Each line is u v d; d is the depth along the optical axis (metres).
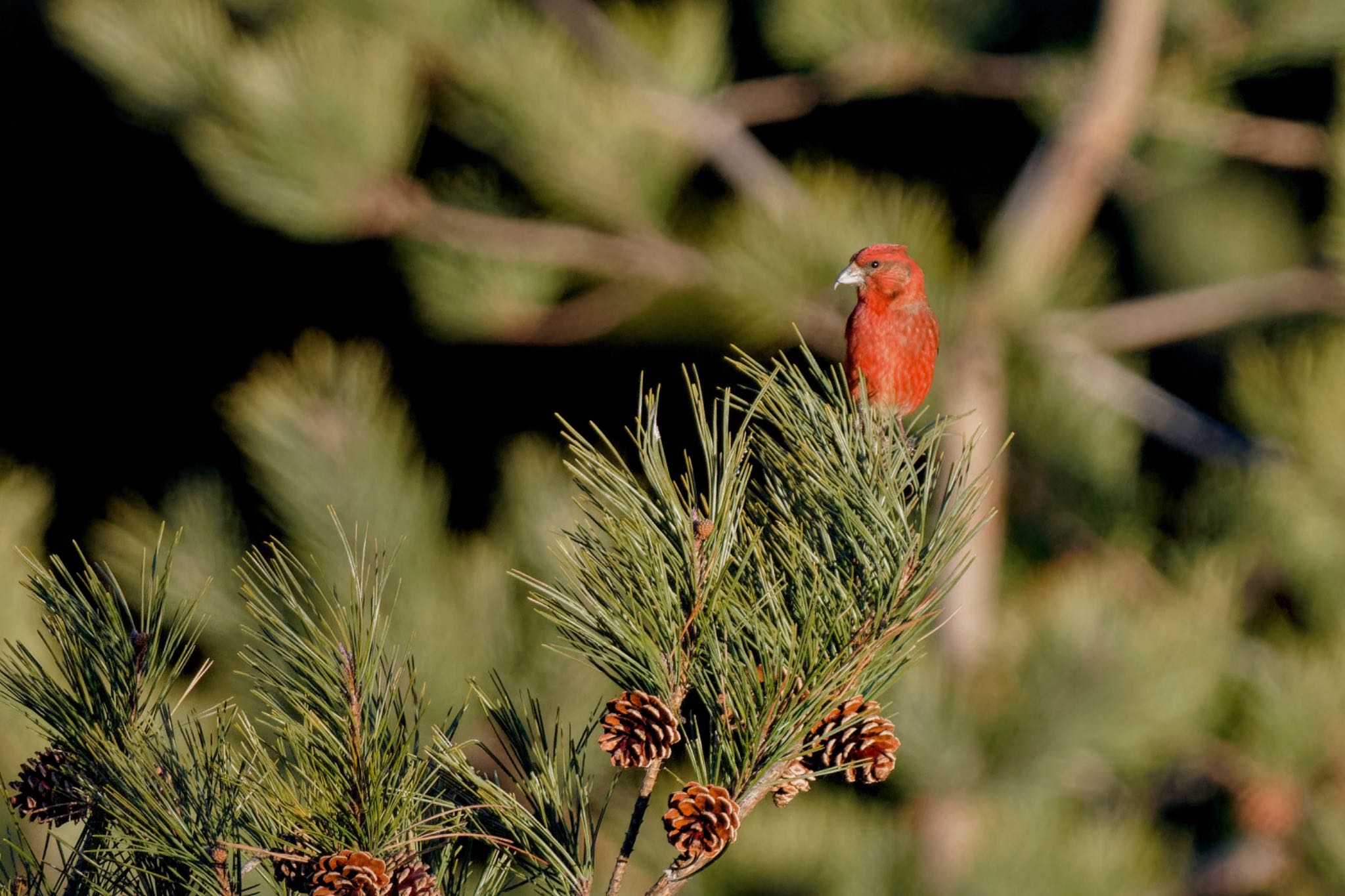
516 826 2.10
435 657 4.75
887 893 6.11
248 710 4.07
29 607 4.21
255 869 2.14
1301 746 6.71
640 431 2.10
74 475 12.18
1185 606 6.89
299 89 7.18
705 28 8.45
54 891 2.07
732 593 2.02
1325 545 7.16
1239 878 7.57
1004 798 6.14
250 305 12.38
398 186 7.71
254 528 7.03
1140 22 8.03
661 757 1.93
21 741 3.12
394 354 11.94
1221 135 8.91
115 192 12.28
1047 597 7.30
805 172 7.80
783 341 7.17
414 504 5.84
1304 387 6.55
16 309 12.39
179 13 7.39
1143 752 6.86
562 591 2.10
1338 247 8.45
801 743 2.00
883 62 8.74
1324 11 8.19
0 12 11.67
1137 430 8.71
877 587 2.01
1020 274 6.75
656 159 7.74
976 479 2.09
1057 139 8.43
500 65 7.17
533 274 8.52
